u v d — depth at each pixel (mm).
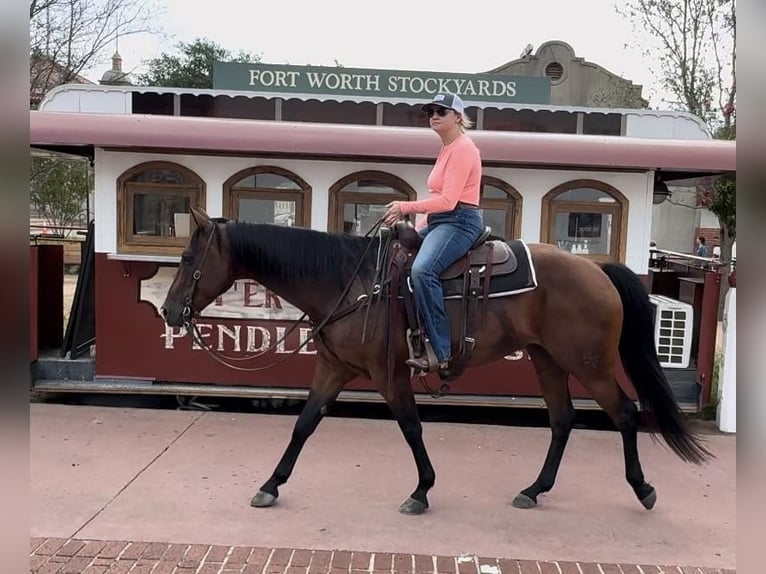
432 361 3754
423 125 6512
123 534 3613
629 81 16047
